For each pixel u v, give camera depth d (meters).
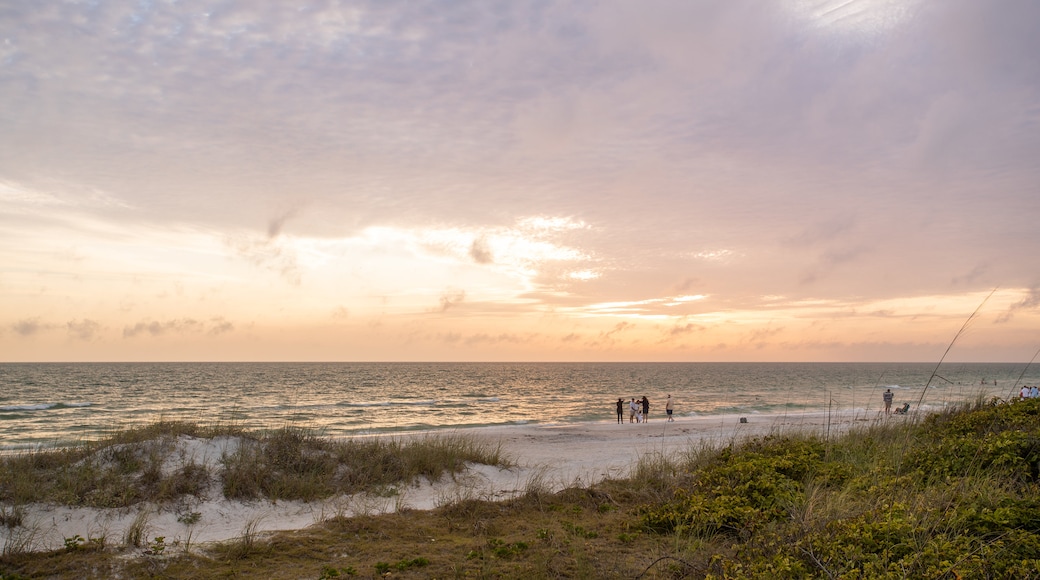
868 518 6.10
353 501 10.59
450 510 9.34
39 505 8.80
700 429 26.00
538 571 6.25
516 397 60.62
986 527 5.71
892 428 12.76
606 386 83.00
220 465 11.12
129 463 10.57
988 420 9.91
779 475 8.83
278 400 53.09
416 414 40.47
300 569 6.76
